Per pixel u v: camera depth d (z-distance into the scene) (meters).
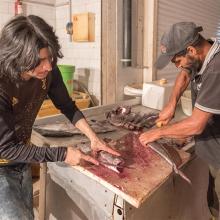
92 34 2.76
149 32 2.93
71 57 3.08
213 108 1.23
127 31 2.71
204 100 1.24
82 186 1.41
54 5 3.10
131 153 1.43
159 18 2.97
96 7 2.70
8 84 1.11
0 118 1.07
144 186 1.15
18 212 1.20
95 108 2.27
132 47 2.87
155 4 2.86
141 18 2.91
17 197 1.25
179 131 1.35
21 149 1.12
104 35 2.70
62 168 1.52
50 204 1.69
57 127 1.81
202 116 1.26
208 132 1.51
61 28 3.10
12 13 2.79
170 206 1.55
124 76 2.88
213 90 1.22
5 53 0.97
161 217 1.48
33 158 1.13
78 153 1.24
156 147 1.44
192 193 1.78
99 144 1.40
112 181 1.17
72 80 2.68
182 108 2.34
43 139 1.65
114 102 2.69
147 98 2.50
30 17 1.01
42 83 1.30
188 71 1.46
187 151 1.59
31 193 1.45
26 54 0.95
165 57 1.36
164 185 1.42
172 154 1.48
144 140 1.48
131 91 2.71
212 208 1.95
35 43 0.95
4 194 1.22
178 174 1.45
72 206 1.51
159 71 3.08
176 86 1.86
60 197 1.59
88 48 2.86
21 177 1.39
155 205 1.40
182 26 1.31
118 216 1.22
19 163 1.38
